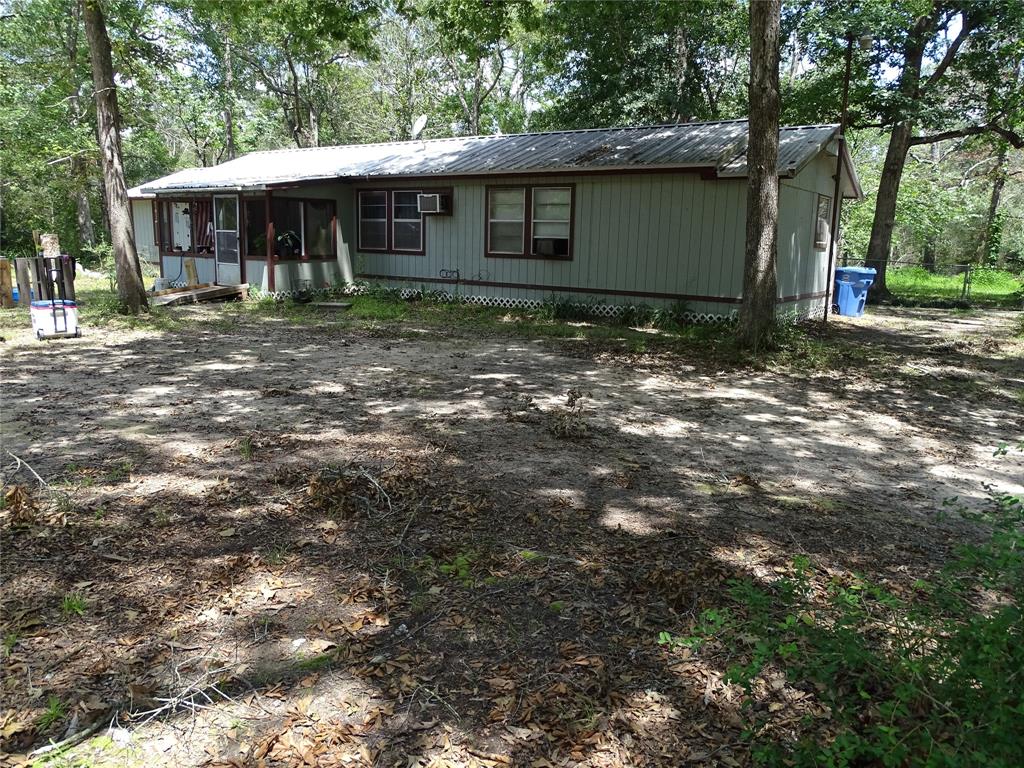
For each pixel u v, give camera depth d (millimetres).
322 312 14562
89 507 4363
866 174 29688
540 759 2436
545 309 14375
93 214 31500
